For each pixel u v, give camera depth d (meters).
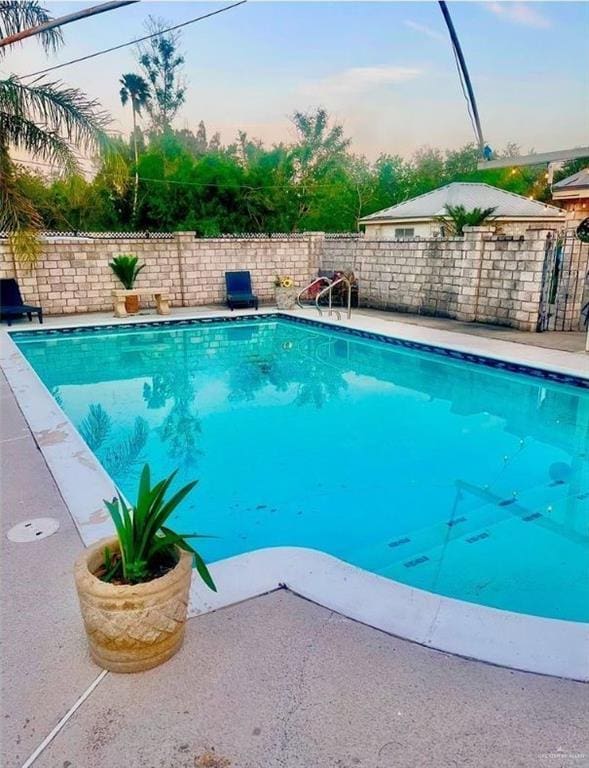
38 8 8.35
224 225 23.70
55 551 2.72
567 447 5.36
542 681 1.88
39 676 1.89
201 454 5.22
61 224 16.44
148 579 1.90
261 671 1.92
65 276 11.74
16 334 9.82
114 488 3.46
